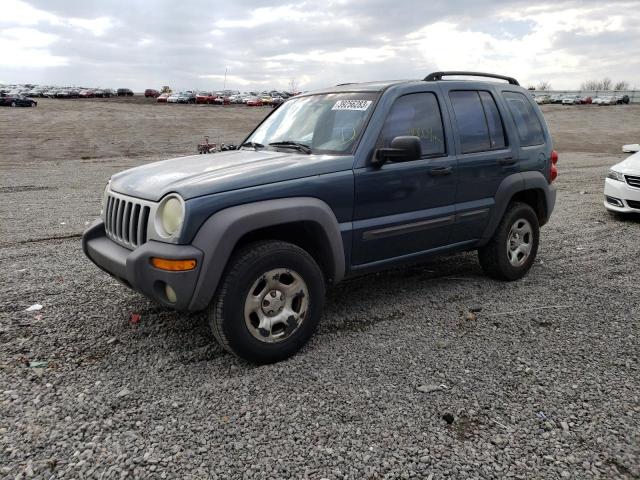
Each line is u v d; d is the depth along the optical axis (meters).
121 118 39.62
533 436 2.81
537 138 5.48
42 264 5.82
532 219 5.39
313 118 4.52
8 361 3.57
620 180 8.59
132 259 3.31
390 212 4.16
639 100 84.56
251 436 2.79
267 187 3.48
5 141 24.00
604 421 2.95
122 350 3.76
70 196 10.62
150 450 2.66
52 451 2.65
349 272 4.07
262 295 3.47
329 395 3.19
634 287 5.23
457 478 2.49
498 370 3.52
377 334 4.07
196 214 3.22
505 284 5.30
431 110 4.51
